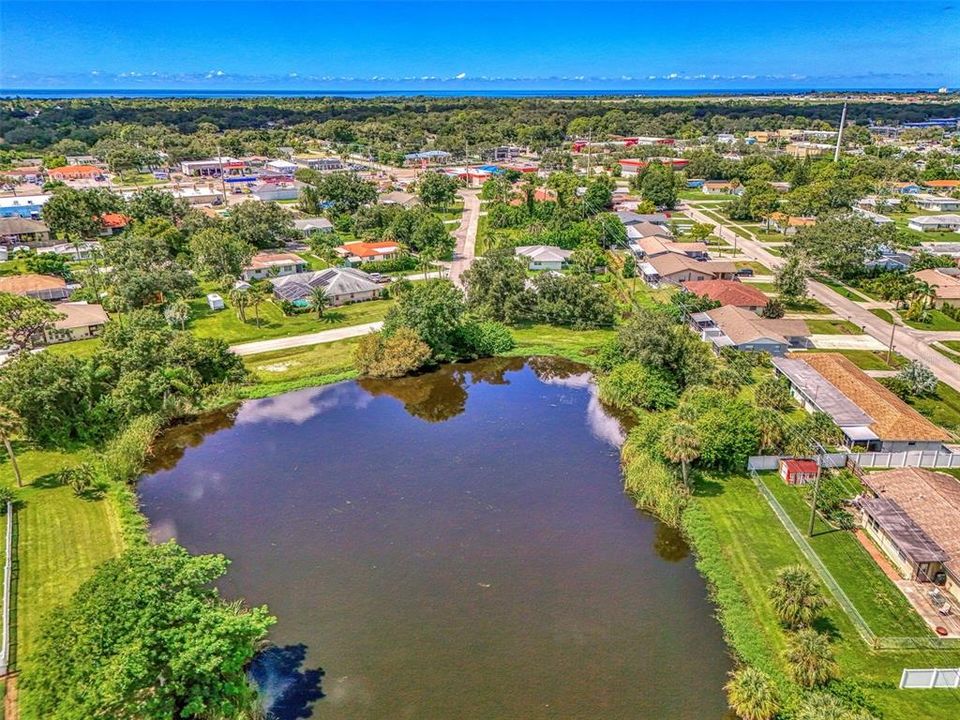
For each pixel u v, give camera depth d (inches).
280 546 2122.3
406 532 2192.4
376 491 2438.5
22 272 4751.5
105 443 2721.5
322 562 2046.0
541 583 1950.1
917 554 1836.9
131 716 1325.0
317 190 6924.2
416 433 2891.2
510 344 3816.4
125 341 3179.1
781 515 2202.3
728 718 1503.4
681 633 1754.4
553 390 3336.6
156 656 1369.3
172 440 2824.8
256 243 5753.0
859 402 2765.7
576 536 2174.0
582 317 4106.8
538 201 6796.3
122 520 2213.3
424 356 3501.5
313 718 1509.6
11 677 1561.3
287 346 3754.9
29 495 2335.1
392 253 5369.1
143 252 4633.4
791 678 1557.6
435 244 5615.2
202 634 1421.0
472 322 3816.4
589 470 2583.7
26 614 1772.9
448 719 1507.1
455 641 1731.1
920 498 2038.6
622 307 4355.3
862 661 1615.4
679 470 2400.3
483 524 2236.7
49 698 1311.5
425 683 1601.9
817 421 2613.2
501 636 1748.3
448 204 7559.1
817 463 2364.7
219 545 2123.5
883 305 4323.3
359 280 4571.9
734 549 2052.2
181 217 6092.5
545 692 1574.8
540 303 4158.5
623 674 1625.2
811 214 6520.7
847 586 1867.6
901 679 1540.4
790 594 1721.2
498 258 4453.7
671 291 4421.8
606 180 7357.3
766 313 4084.6
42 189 7667.3
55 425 2696.9
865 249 4783.5
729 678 1610.5
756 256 5565.9
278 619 1804.9
